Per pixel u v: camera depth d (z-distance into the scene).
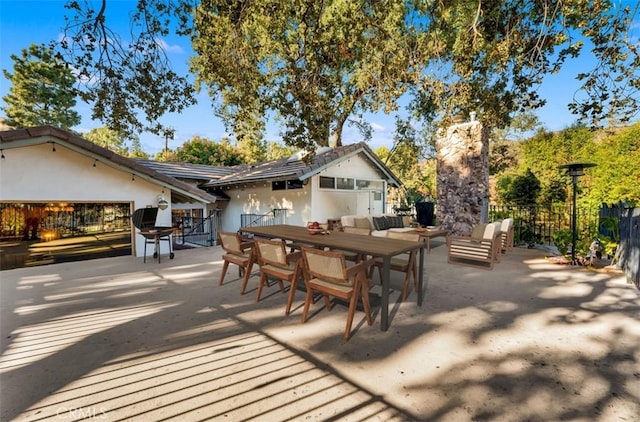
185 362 2.51
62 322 3.33
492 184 14.93
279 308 3.78
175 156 22.22
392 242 3.92
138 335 3.01
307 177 9.03
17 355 2.62
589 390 2.12
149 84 4.79
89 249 8.15
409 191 16.06
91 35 4.21
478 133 8.39
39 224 9.34
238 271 5.71
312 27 4.23
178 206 11.01
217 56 4.57
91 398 2.05
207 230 12.20
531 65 3.93
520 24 3.84
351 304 2.95
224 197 13.07
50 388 2.16
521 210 8.81
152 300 4.07
